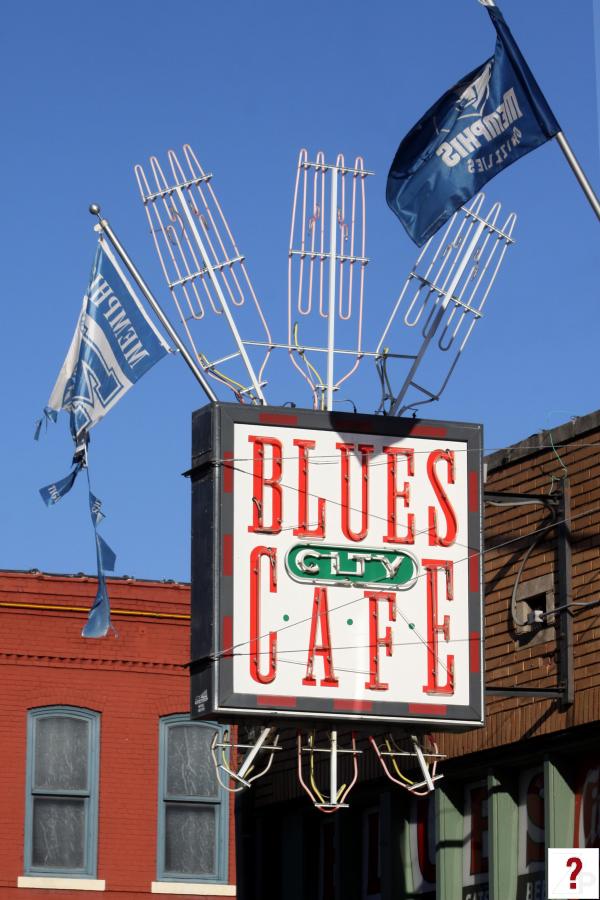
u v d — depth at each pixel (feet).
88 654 105.40
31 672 104.32
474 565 71.26
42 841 102.63
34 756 103.45
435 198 67.31
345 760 84.38
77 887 102.17
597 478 73.41
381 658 69.51
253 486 69.72
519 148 66.18
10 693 103.65
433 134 67.56
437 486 71.61
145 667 106.32
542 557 75.61
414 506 71.26
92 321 73.97
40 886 101.55
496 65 66.69
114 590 106.32
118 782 104.53
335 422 71.15
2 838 101.76
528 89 65.92
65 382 74.08
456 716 69.77
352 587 69.82
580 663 72.43
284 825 89.15
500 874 74.69
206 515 69.56
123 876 103.30
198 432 70.69
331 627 69.36
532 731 73.77
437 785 78.79
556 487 75.20
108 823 103.81
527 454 77.30
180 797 105.50
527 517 77.00
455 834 78.33
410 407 73.97
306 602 69.31
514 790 75.92
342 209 75.46
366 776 82.79
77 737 104.53
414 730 70.74
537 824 74.54
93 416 73.36
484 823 77.46
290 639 68.85
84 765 104.27
